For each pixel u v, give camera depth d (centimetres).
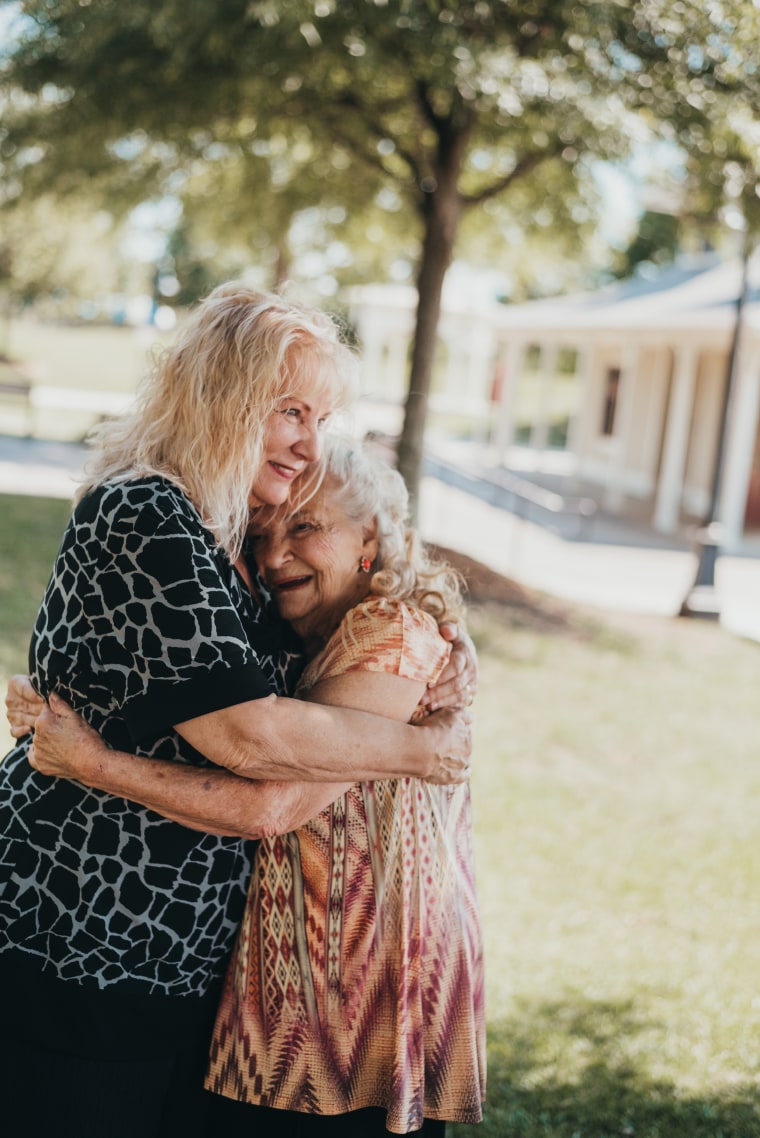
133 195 1143
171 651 172
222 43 767
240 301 184
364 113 966
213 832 182
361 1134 195
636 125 779
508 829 550
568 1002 387
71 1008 183
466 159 1135
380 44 755
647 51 790
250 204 1245
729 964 426
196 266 3916
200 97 870
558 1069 342
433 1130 207
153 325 4891
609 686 827
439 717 194
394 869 193
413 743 187
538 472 2544
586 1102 323
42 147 1035
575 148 903
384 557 199
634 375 2016
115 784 178
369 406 3234
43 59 897
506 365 2544
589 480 2488
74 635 179
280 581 199
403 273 2223
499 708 748
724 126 784
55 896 182
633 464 2394
